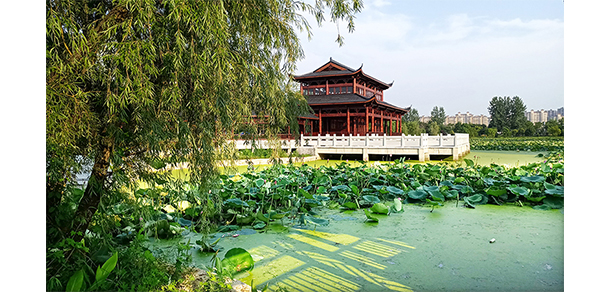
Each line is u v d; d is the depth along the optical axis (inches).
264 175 347.6
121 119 116.6
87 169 122.0
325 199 261.3
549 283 129.3
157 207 169.6
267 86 146.9
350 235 191.5
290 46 160.2
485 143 1357.0
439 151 698.8
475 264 148.5
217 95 121.3
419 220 223.8
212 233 191.8
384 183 341.7
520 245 172.7
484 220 222.4
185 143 122.3
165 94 112.3
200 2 108.0
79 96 104.3
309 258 155.4
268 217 209.3
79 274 96.4
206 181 137.9
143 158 131.0
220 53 113.0
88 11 117.3
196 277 124.3
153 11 109.0
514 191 269.1
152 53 108.4
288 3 158.9
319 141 789.2
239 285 120.2
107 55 102.3
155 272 116.5
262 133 162.1
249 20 141.6
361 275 136.9
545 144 1159.0
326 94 1115.3
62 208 117.8
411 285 127.8
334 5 157.0
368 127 1115.9
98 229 134.8
